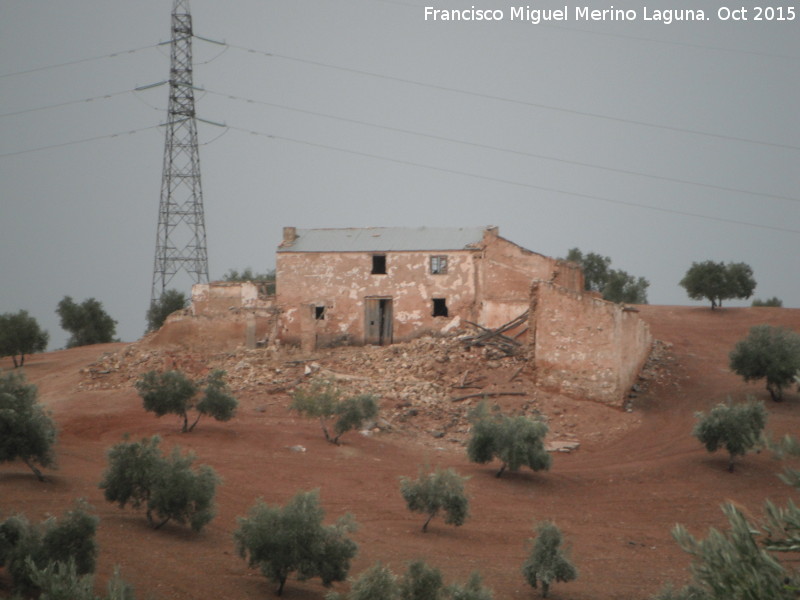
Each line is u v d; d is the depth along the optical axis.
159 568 82.56
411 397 171.75
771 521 45.03
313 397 151.50
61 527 74.94
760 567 42.72
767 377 168.12
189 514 94.12
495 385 176.75
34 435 105.00
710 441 137.38
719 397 176.12
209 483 94.81
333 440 145.88
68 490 104.75
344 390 172.38
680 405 174.25
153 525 95.56
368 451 142.88
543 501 124.75
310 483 122.94
